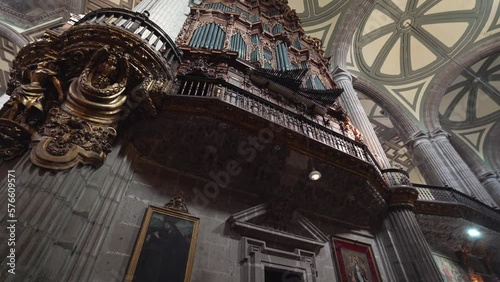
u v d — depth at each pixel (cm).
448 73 1580
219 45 768
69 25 561
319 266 573
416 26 1579
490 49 1455
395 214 737
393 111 1603
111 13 536
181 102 498
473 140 1733
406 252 666
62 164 357
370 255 667
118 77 449
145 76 464
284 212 596
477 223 880
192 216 493
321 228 650
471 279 873
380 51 1628
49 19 1153
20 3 1135
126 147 485
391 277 645
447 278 817
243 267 487
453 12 1501
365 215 720
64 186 345
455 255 931
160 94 477
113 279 374
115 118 441
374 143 974
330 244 632
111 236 409
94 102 416
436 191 955
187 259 436
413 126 1514
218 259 474
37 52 444
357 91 1619
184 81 568
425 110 1569
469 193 1125
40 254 289
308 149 580
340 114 867
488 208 995
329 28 1552
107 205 412
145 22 534
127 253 408
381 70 1662
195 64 641
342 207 682
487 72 1577
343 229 684
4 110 413
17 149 388
